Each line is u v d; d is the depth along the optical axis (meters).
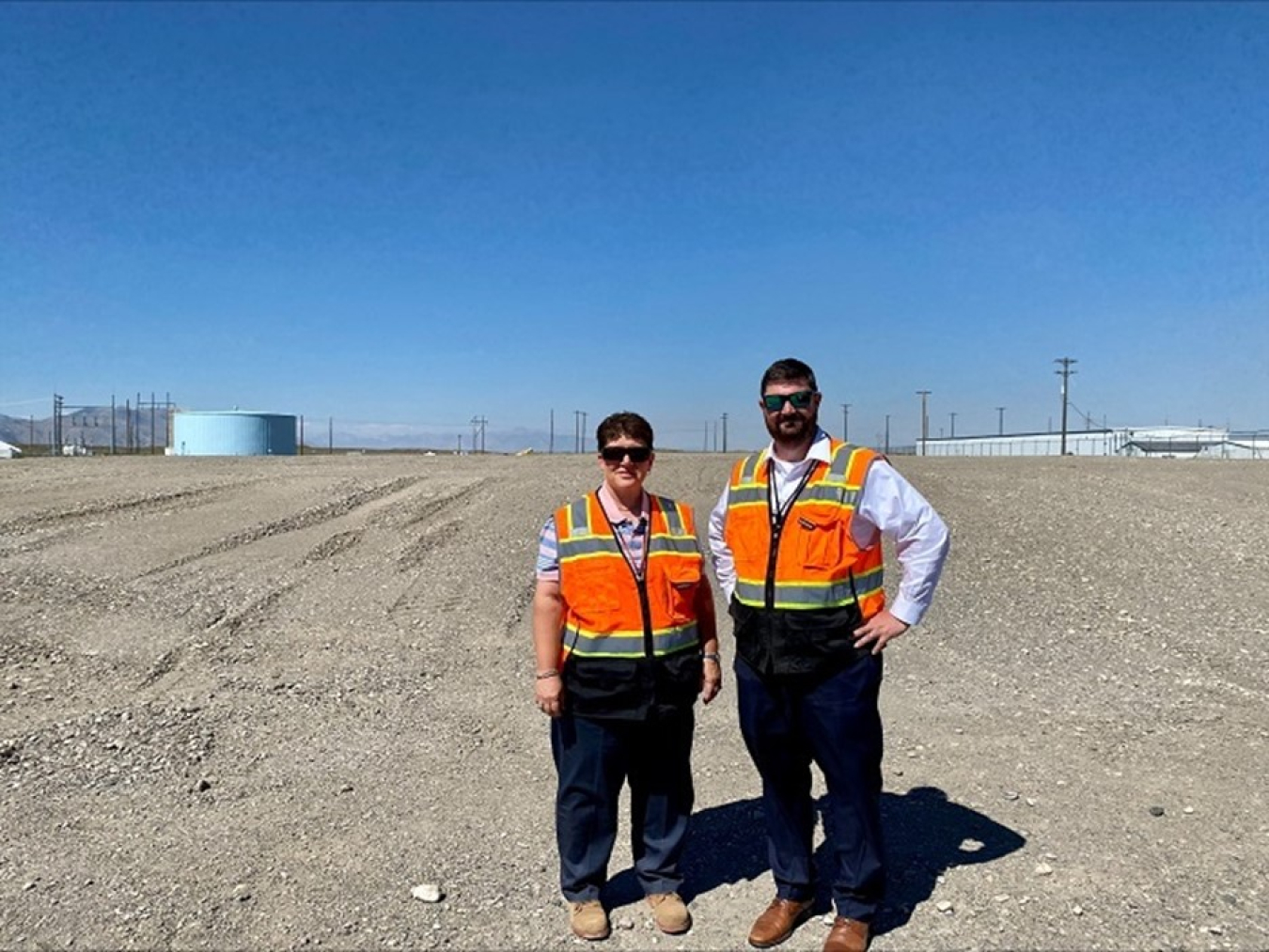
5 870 4.25
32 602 9.27
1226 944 3.61
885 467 3.52
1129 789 5.08
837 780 3.60
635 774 3.86
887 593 9.68
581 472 17.36
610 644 3.64
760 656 3.61
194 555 11.24
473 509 13.73
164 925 3.80
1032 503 13.87
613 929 3.78
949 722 6.29
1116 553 11.09
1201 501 13.98
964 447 75.38
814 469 3.56
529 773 5.46
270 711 6.59
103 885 4.12
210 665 7.72
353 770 5.51
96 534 12.10
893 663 7.66
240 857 4.39
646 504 3.75
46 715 6.46
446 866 4.31
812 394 3.54
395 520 13.14
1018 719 6.33
